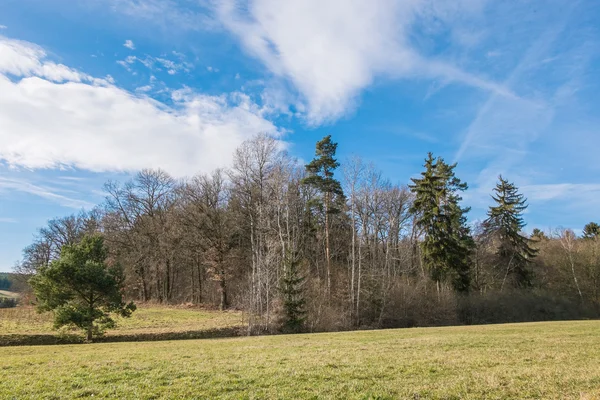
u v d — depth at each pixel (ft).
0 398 27.09
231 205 161.38
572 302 158.81
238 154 144.97
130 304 89.25
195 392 28.04
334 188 138.72
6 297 189.06
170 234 163.94
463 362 38.65
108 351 55.57
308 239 166.50
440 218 144.77
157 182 186.19
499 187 171.53
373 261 148.56
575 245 183.73
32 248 183.93
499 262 166.20
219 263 148.77
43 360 44.04
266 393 27.63
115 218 181.16
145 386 30.09
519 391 27.07
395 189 181.06
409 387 28.60
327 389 28.53
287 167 144.46
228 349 55.26
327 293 127.75
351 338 69.05
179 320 113.70
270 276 119.14
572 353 43.24
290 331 103.65
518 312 145.89
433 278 142.72
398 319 130.11
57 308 79.61
